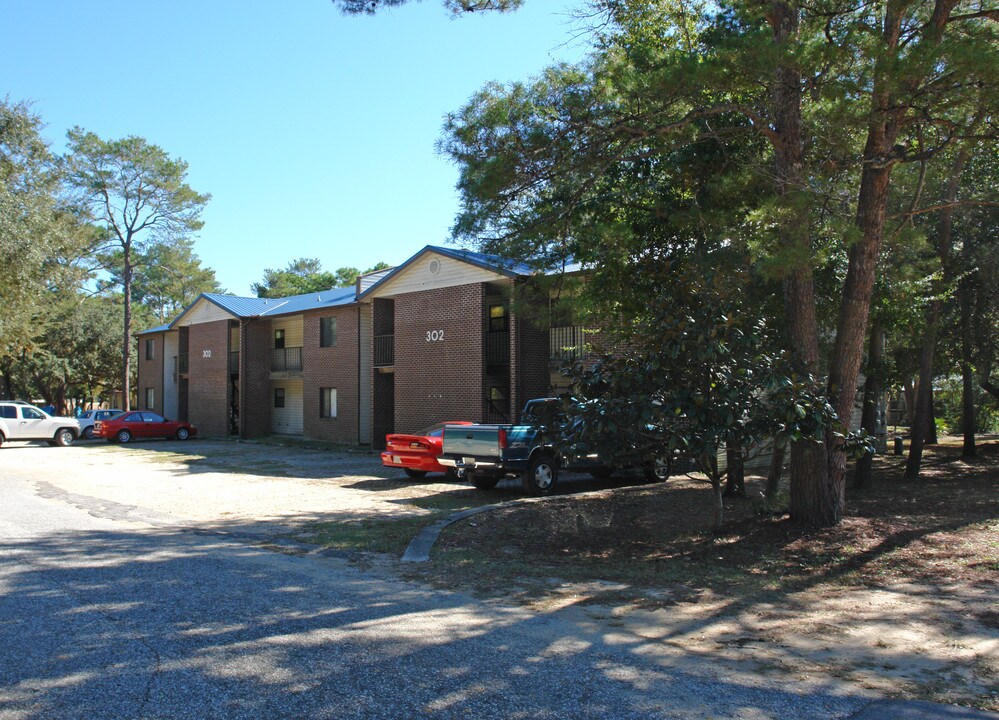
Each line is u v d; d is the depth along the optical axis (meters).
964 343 17.41
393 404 26.17
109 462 22.62
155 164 47.84
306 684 4.60
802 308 9.58
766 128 9.60
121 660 5.03
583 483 15.77
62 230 22.80
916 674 4.82
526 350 21.56
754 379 8.18
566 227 10.24
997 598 6.69
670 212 10.84
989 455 21.28
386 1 9.17
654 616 6.21
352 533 10.16
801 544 8.81
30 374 46.47
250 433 33.78
